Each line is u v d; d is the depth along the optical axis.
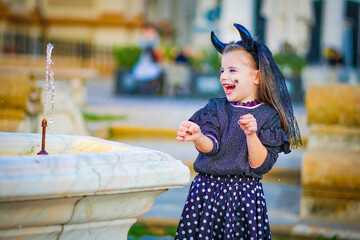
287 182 6.93
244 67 3.05
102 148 2.98
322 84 6.05
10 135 3.18
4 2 24.05
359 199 5.48
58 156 2.44
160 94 15.82
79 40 23.52
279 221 5.33
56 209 2.46
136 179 2.51
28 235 2.48
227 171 2.96
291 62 14.28
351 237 5.02
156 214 5.48
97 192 2.44
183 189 6.63
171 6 28.34
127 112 11.41
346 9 22.50
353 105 5.85
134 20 24.11
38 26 24.75
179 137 2.78
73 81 12.43
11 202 2.30
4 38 22.75
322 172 5.54
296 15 15.05
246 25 15.55
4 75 6.84
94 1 24.52
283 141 2.94
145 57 15.80
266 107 3.05
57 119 7.49
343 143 5.93
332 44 19.66
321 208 5.53
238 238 2.94
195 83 15.14
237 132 2.98
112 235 2.76
